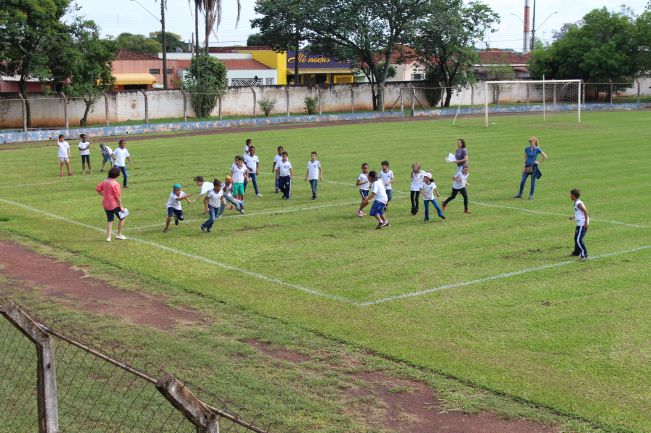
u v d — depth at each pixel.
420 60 77.31
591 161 33.19
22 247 18.58
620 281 15.10
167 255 17.61
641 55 78.19
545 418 9.29
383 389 10.20
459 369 10.80
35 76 51.62
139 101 59.25
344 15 69.94
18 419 8.55
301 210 22.97
